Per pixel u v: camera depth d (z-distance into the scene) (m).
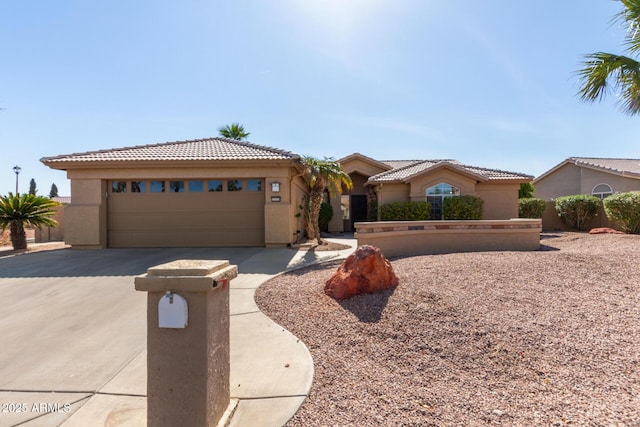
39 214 14.73
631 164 24.89
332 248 12.97
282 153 13.73
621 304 5.28
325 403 3.18
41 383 3.65
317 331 4.86
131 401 3.31
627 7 8.55
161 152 13.97
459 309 5.17
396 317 5.03
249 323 5.25
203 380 2.57
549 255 8.73
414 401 3.22
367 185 20.91
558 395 3.29
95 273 8.91
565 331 4.50
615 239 12.47
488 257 8.76
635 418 2.88
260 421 2.92
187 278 2.55
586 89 9.45
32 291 7.22
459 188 18.47
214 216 13.54
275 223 13.23
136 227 13.55
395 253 10.61
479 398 3.27
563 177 27.28
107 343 4.67
